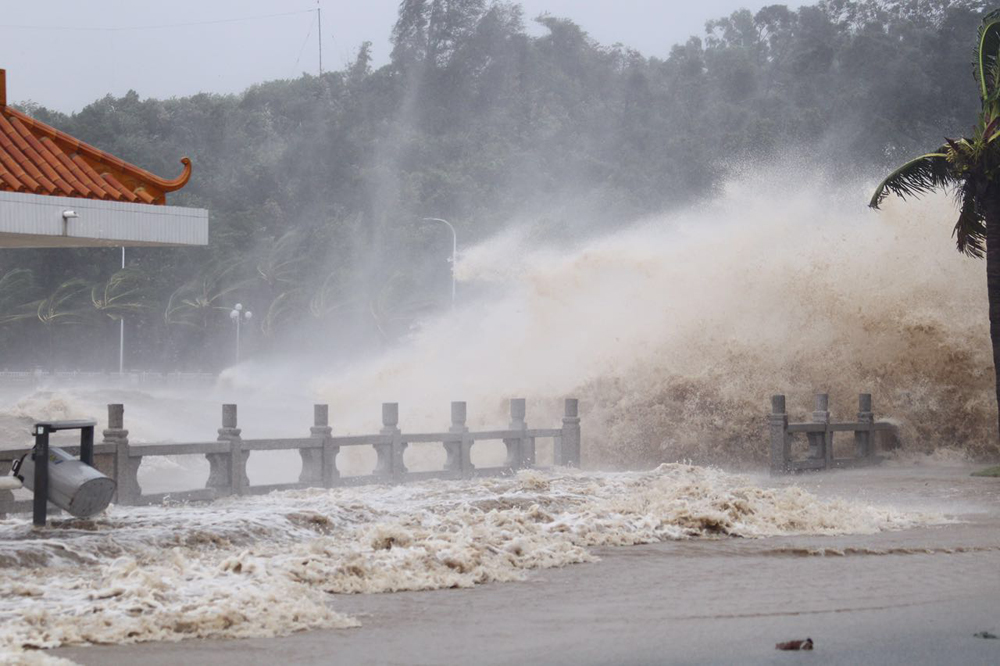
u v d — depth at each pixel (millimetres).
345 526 29406
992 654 17469
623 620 20094
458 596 22438
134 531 26344
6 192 26609
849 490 44531
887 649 17797
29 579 21594
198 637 18281
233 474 37938
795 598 22266
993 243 51156
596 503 34156
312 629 19172
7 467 30641
